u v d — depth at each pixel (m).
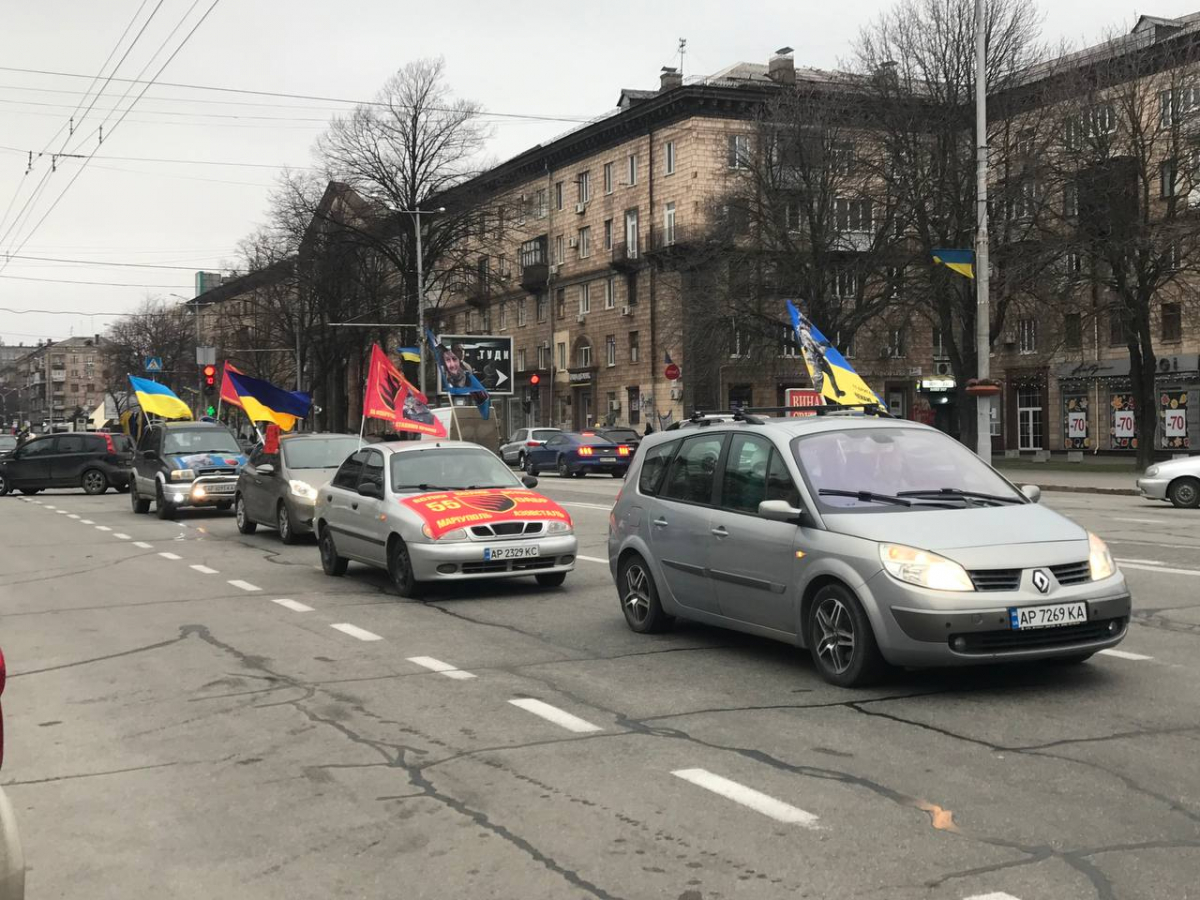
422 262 56.06
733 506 8.02
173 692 7.51
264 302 73.25
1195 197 34.03
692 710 6.53
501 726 6.32
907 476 7.49
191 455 23.81
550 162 65.12
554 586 12.03
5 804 2.86
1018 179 34.47
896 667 7.06
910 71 36.66
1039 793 4.89
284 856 4.47
